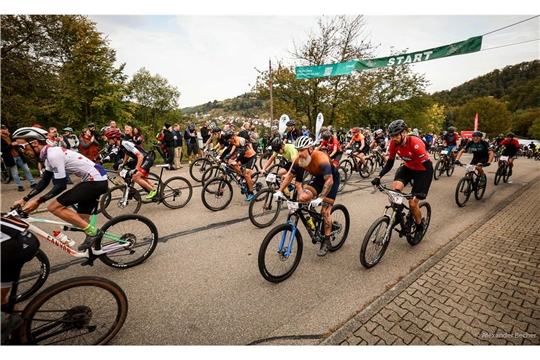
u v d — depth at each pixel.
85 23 16.41
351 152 7.92
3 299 1.78
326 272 3.04
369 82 17.36
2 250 1.68
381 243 3.17
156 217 4.78
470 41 7.50
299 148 2.89
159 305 2.45
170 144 9.24
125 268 3.09
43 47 15.30
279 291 2.68
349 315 2.33
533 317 2.27
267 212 4.49
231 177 5.46
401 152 3.36
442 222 4.62
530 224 4.42
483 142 5.70
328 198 3.21
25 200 2.47
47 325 1.86
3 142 5.91
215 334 2.13
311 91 16.59
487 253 3.39
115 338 2.08
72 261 3.24
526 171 10.85
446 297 2.52
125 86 18.42
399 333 2.10
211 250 3.55
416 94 29.56
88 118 17.23
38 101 15.28
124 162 4.98
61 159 2.54
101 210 4.59
